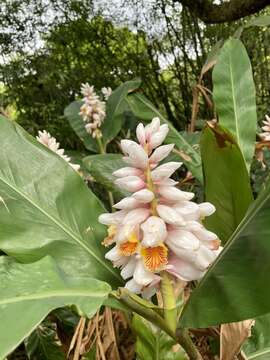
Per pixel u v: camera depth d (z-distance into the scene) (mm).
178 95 1940
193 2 1201
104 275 303
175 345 296
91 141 830
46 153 329
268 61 1748
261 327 329
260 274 240
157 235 244
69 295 221
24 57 1888
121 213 265
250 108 461
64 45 1964
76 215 318
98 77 1937
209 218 353
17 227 298
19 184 312
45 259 235
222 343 275
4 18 1898
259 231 247
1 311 202
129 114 918
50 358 439
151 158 259
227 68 479
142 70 1947
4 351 187
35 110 1802
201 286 249
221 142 323
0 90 1922
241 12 1127
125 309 263
